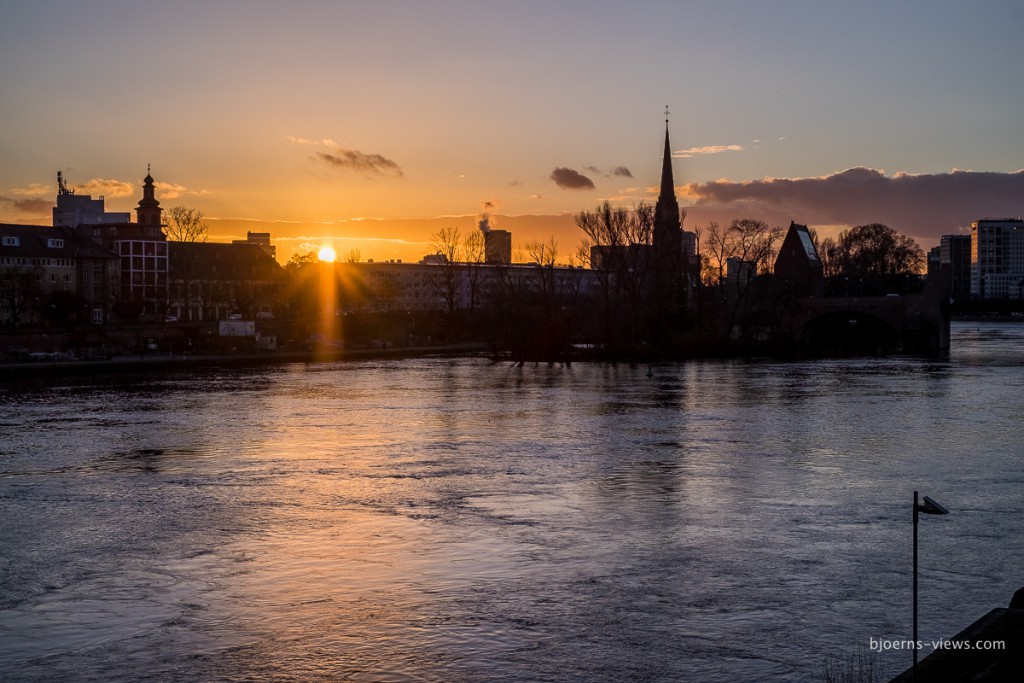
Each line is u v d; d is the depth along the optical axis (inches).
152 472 3102.9
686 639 1726.1
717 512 2541.8
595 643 1715.1
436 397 5128.0
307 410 4603.8
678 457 3304.6
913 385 5585.6
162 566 2128.4
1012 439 3634.4
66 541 2315.5
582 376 6314.0
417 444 3612.2
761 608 1859.0
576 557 2167.8
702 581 2005.4
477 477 2999.5
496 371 6752.0
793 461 3213.6
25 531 2402.8
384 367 7121.1
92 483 2938.0
